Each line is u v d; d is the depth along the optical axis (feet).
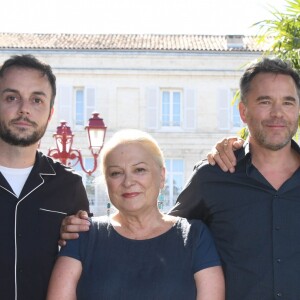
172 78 88.89
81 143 86.84
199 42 93.81
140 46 90.68
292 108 12.26
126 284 10.68
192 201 12.86
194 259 11.10
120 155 11.37
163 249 11.08
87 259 11.10
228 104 88.48
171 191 87.66
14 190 12.59
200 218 12.97
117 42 92.73
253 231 11.95
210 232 11.91
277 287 11.55
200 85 88.84
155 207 11.59
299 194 12.01
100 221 11.61
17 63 12.80
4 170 12.69
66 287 10.97
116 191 11.34
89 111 88.22
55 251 12.47
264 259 11.71
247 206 12.14
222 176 12.55
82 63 88.53
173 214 13.12
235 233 12.07
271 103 12.24
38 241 12.29
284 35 19.40
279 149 12.24
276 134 12.12
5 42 89.97
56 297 10.89
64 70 88.02
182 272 10.87
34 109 12.59
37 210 12.47
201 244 11.27
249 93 12.46
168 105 89.30
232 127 88.22
